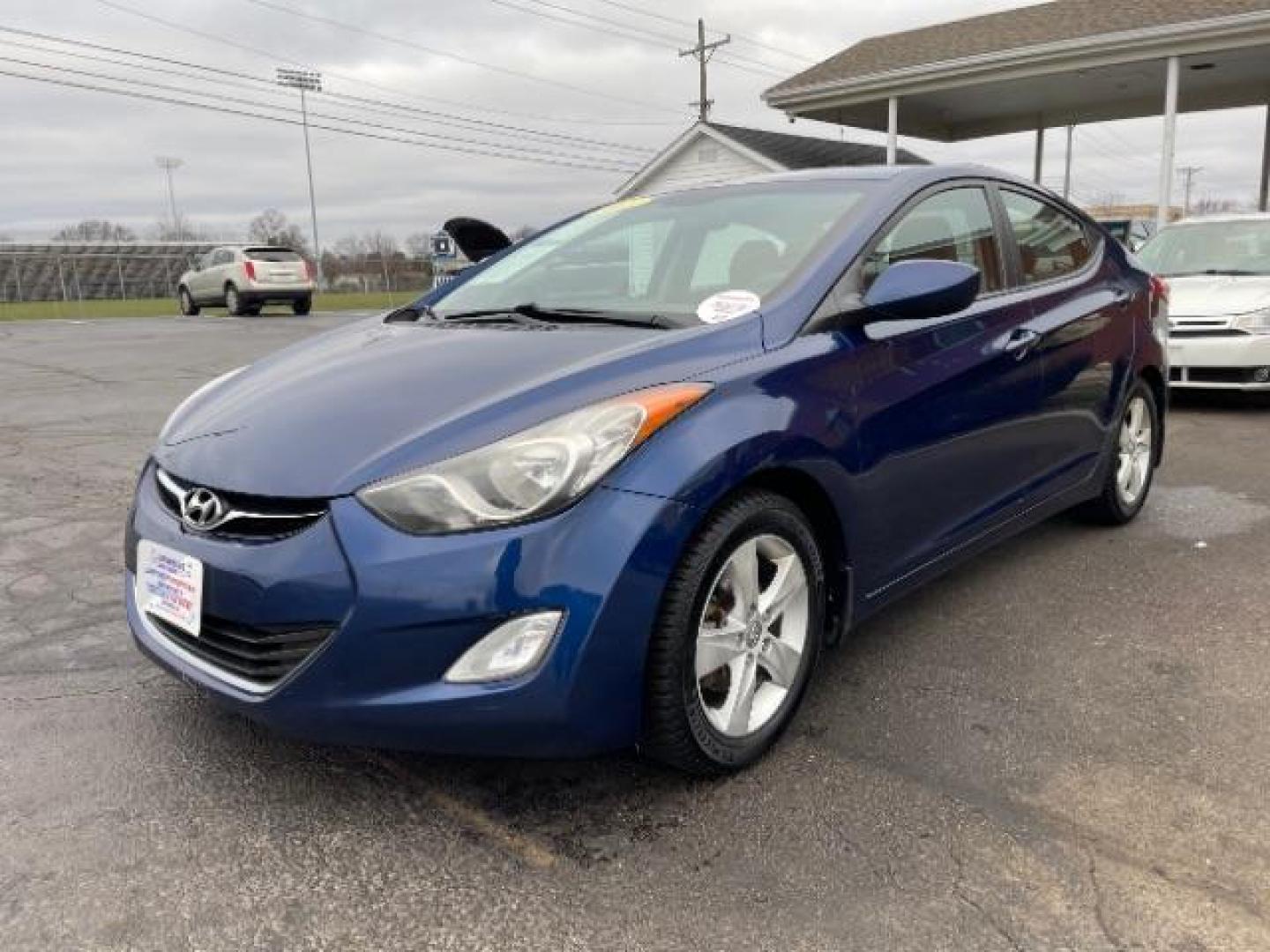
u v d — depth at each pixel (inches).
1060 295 157.8
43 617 147.7
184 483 101.4
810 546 109.3
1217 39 540.1
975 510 138.5
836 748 110.0
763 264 122.5
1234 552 174.1
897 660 132.5
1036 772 104.8
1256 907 83.5
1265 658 131.3
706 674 99.9
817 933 81.4
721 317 110.6
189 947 80.7
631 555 89.4
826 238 123.0
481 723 88.2
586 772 105.9
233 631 94.7
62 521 196.5
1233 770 104.3
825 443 107.1
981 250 144.5
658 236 140.6
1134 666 129.8
